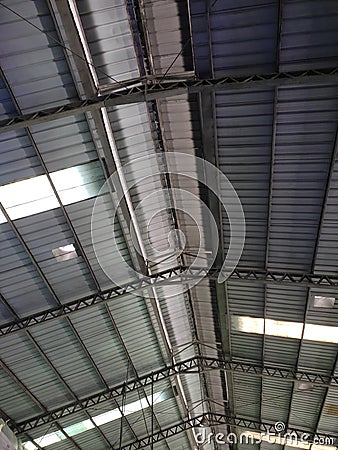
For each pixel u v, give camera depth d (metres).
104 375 22.47
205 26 11.74
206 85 12.09
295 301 18.81
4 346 18.12
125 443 27.38
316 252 16.33
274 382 24.14
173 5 11.58
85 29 11.70
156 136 14.79
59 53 11.91
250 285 18.91
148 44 12.41
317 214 15.14
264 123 13.32
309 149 13.47
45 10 11.08
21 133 12.93
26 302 17.22
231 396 27.09
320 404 24.55
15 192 14.10
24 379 20.17
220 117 13.59
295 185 14.57
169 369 23.97
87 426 24.55
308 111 12.59
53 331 18.77
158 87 12.45
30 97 12.45
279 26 10.98
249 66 12.16
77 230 15.86
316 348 20.84
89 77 12.18
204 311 21.80
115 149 14.41
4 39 11.25
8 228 14.77
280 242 16.67
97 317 19.27
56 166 14.08
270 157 14.10
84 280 17.69
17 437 21.80
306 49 11.32
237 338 22.62
